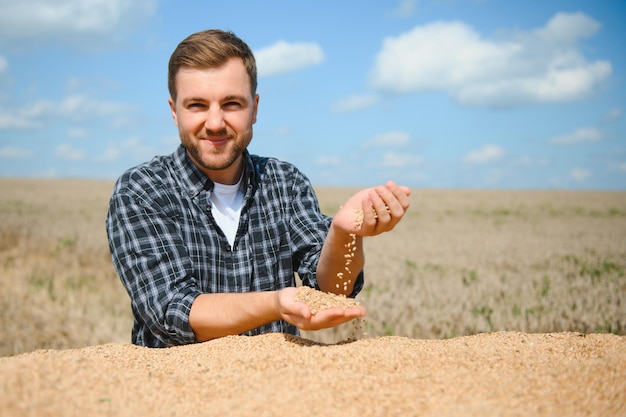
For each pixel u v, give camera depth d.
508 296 9.02
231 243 3.08
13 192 46.53
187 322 2.58
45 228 20.42
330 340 7.28
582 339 2.66
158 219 2.88
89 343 7.62
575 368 2.08
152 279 2.77
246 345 2.49
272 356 2.26
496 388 1.94
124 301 10.11
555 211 33.75
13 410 1.67
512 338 2.70
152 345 2.96
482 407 1.77
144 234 2.84
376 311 8.22
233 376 2.11
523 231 21.38
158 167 3.05
